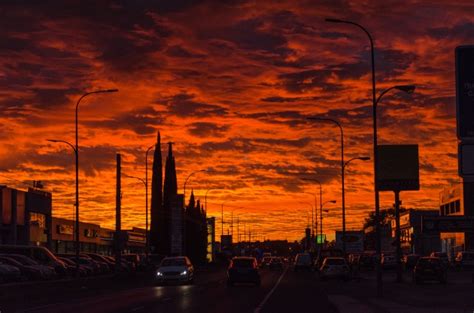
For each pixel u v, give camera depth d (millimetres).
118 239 64375
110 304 31672
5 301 33938
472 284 51312
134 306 30406
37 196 93875
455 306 28234
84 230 117250
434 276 51531
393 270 92875
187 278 53094
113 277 63219
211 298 36469
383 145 55594
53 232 102500
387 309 26672
